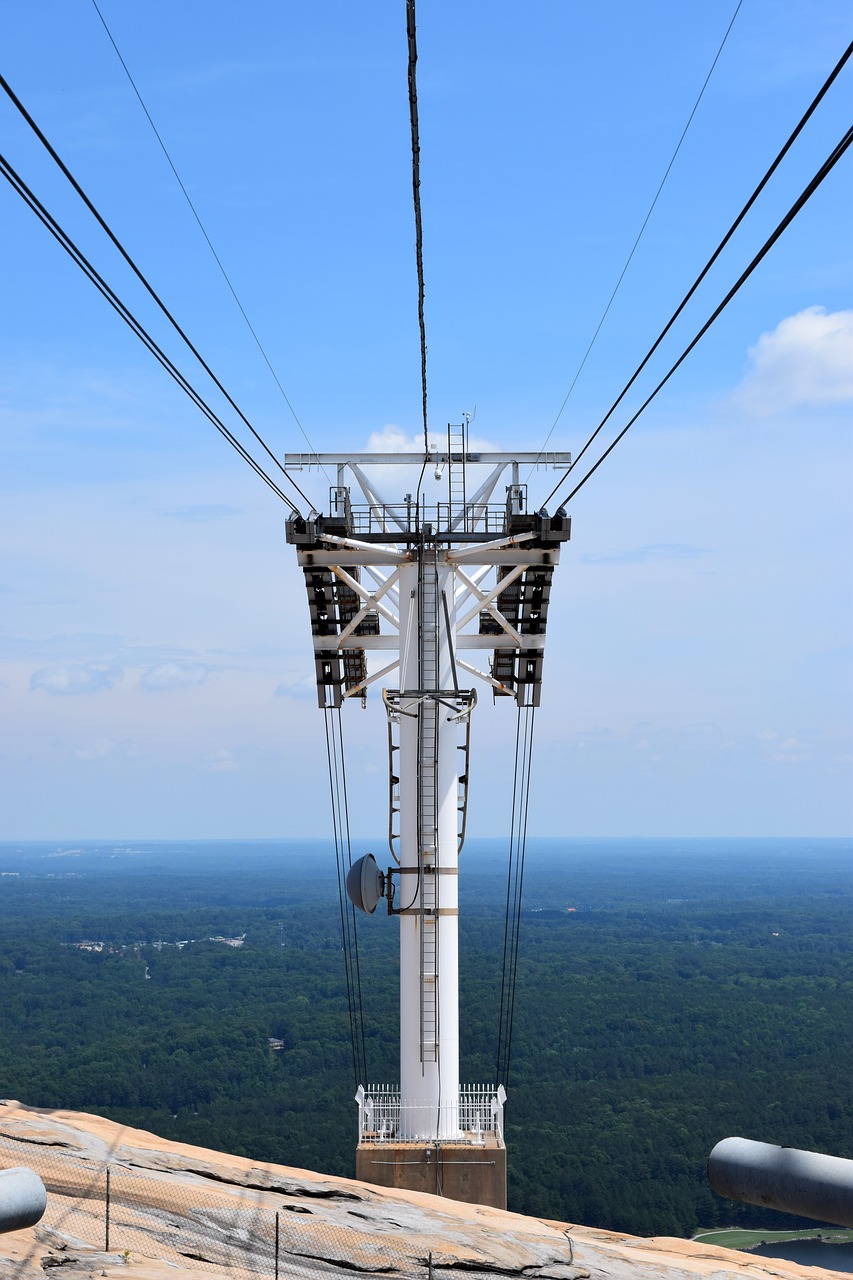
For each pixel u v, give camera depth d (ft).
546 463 120.57
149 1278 57.06
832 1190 18.28
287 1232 67.72
